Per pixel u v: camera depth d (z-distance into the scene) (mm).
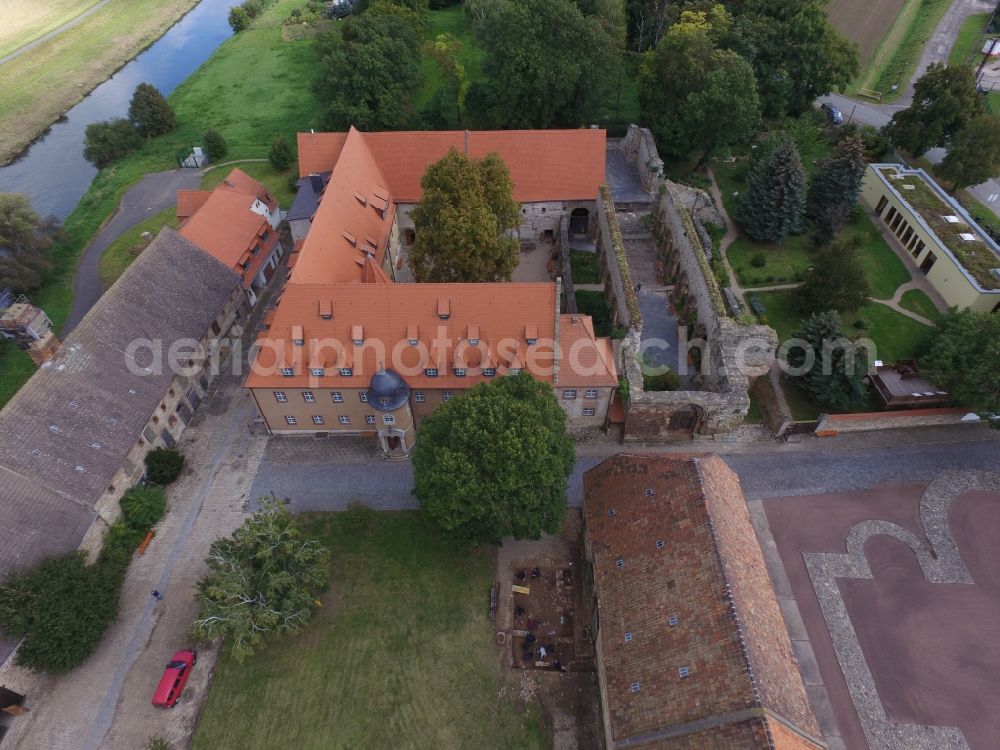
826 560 42062
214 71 115375
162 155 92125
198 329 53000
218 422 51906
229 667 37312
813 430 49594
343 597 40500
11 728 35156
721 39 79625
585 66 74062
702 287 53781
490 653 37938
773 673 28953
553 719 35312
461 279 52812
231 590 34500
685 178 73375
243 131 96938
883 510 44812
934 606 39656
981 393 44781
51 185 90312
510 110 77938
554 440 37625
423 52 103125
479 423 36188
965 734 34469
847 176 64312
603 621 34188
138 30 134375
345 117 84062
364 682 36656
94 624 36812
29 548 36812
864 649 37875
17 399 40688
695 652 29844
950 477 46688
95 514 40469
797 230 64438
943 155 78375
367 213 59688
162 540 43719
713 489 35719
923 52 99438
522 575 41625
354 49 83188
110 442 42906
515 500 36062
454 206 51812
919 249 63312
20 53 122062
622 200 70688
